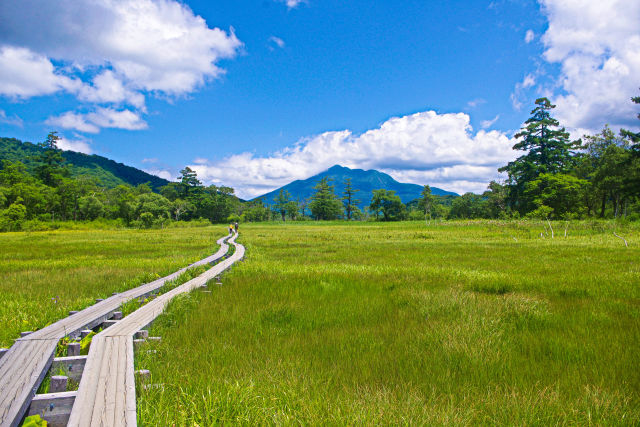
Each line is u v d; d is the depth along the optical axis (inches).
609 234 1194.6
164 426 108.2
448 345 177.6
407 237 1359.5
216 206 4685.0
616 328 208.8
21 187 2903.5
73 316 231.3
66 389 148.6
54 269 474.0
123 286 344.2
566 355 168.4
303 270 475.5
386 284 367.2
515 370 152.3
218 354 167.6
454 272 443.2
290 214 5885.8
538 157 3024.1
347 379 143.9
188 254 728.3
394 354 171.3
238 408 114.3
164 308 249.1
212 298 302.7
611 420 114.0
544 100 3038.9
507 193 3334.2
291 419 110.4
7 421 104.3
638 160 2090.3
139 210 3110.2
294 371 146.0
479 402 124.3
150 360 162.1
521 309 245.6
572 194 2423.7
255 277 415.8
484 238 1234.6
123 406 113.7
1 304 261.7
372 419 109.0
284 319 237.9
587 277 387.9
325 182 5669.3
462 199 4448.8
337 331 209.9
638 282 350.0
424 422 107.9
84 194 3750.0
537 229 1558.8
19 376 136.6
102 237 1423.5
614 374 145.3
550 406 120.2
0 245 977.5
